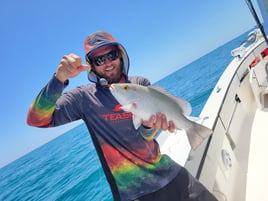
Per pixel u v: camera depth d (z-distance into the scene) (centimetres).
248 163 276
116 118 149
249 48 561
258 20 262
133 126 151
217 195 203
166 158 166
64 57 121
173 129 148
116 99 147
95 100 152
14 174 3169
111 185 152
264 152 282
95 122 152
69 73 122
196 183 163
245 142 317
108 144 150
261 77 467
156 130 149
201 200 156
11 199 1650
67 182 1314
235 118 342
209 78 2738
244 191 239
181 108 152
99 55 156
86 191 1012
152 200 148
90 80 164
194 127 153
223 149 254
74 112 153
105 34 161
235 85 385
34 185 1747
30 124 138
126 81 174
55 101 128
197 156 205
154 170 153
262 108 393
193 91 2217
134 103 139
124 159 148
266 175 246
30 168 2934
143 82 186
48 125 144
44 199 1223
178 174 161
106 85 154
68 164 1855
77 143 3116
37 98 126
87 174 1275
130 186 148
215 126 250
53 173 1792
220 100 308
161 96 146
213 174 205
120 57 169
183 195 154
